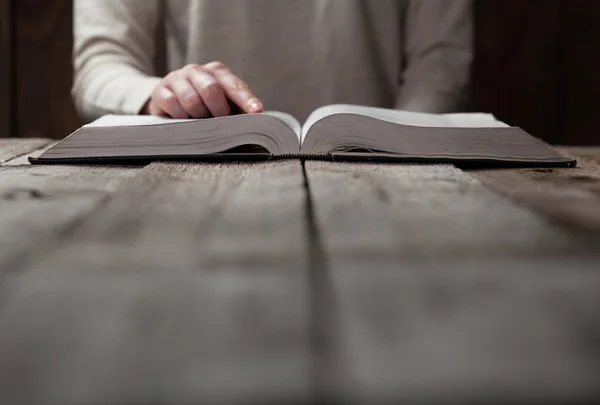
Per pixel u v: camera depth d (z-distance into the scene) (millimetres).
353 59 935
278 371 173
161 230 317
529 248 287
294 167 458
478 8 1482
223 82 612
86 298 231
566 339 191
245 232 313
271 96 940
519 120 1522
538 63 1500
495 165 494
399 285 238
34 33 1383
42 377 174
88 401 161
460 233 310
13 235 314
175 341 194
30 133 1416
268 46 925
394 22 958
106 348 191
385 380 167
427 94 898
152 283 245
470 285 238
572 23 1476
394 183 411
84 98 791
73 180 431
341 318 208
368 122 506
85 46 852
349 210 346
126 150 500
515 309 214
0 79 1332
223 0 908
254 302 223
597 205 359
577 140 1490
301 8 917
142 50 913
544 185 416
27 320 213
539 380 167
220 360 181
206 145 501
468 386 164
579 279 243
